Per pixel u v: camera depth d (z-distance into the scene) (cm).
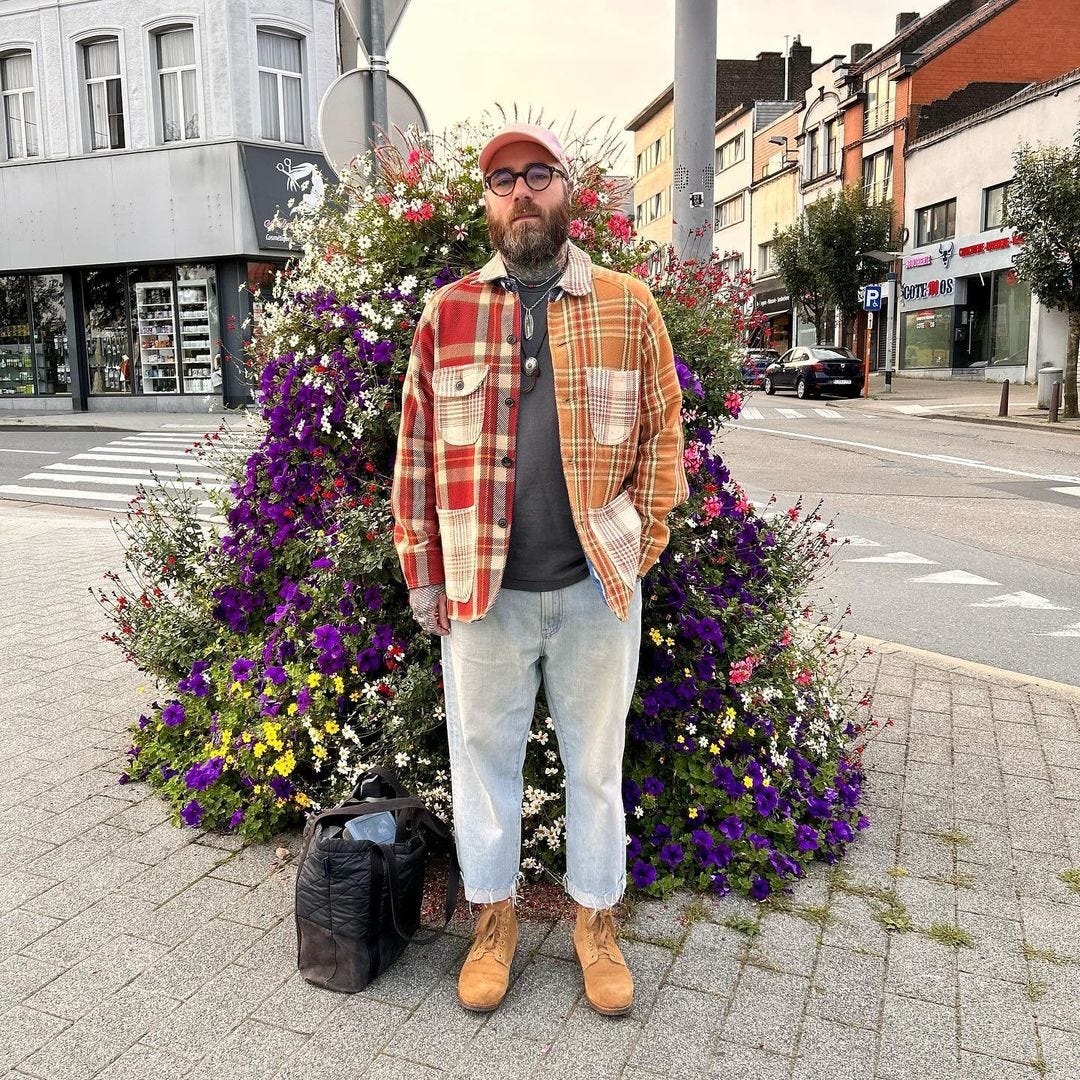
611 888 266
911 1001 263
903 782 397
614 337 241
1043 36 3372
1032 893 315
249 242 2267
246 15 2205
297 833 344
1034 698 494
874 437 1848
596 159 365
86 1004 258
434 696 317
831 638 455
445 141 354
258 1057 241
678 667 340
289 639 353
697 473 361
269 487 373
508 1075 236
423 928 292
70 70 2323
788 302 4328
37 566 769
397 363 327
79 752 410
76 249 2388
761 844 322
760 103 4784
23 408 2538
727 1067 239
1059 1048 246
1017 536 947
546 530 245
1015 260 2014
